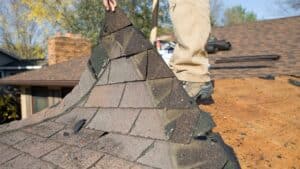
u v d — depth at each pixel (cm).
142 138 228
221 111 336
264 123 321
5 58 2325
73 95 338
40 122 343
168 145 210
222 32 1042
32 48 3506
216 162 197
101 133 262
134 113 250
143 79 260
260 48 793
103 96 294
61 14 2803
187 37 321
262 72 591
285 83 487
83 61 1333
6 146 303
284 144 284
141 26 2389
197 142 208
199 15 324
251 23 1068
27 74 1401
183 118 224
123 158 219
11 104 1738
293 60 648
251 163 245
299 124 334
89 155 237
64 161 241
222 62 730
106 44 305
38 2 2861
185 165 195
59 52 1490
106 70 304
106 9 297
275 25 979
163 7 2273
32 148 281
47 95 1312
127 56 278
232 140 277
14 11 3406
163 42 786
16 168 256
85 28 2373
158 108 237
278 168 245
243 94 409
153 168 200
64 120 318
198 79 325
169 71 249
